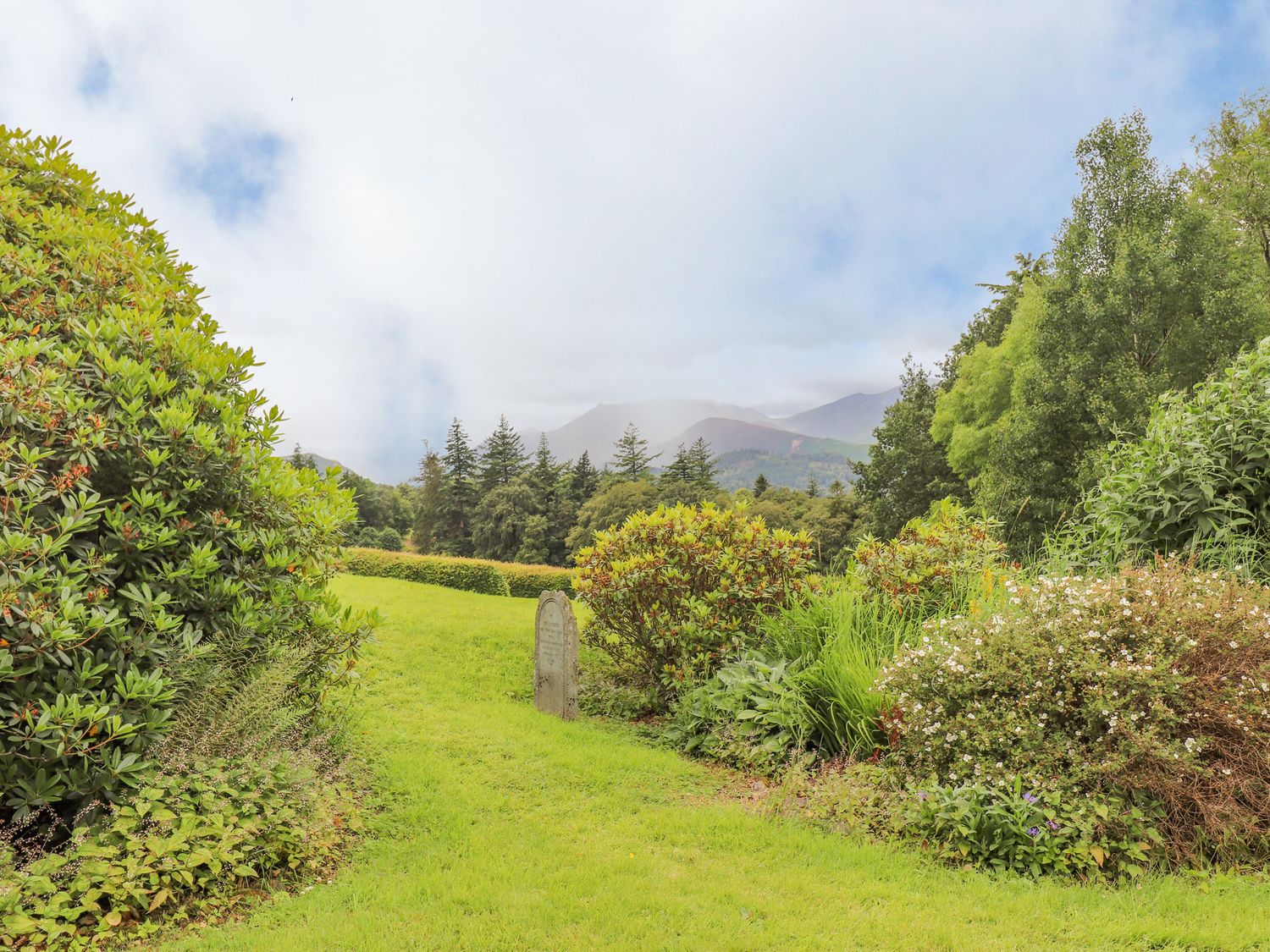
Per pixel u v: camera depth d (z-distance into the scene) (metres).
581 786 5.27
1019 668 4.58
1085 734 4.30
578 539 61.25
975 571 7.15
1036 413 19.02
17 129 5.65
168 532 3.99
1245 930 3.07
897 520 34.38
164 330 4.57
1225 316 17.02
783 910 3.39
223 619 4.31
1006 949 3.01
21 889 3.02
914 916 3.31
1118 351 18.50
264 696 4.18
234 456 4.51
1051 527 17.48
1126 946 3.03
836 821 4.59
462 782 5.19
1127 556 6.06
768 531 8.06
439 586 21.41
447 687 8.05
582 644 9.49
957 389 30.30
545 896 3.52
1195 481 5.73
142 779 3.54
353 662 5.36
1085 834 3.84
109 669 3.71
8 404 3.58
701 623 7.51
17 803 3.25
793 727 5.88
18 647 3.26
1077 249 19.95
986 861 3.98
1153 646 4.34
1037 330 20.69
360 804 4.65
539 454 74.69
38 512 3.71
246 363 5.07
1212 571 5.07
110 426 4.03
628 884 3.64
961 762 4.42
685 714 6.84
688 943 3.07
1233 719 3.96
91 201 5.88
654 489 61.81
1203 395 6.20
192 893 3.39
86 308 4.73
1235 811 3.84
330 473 5.68
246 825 3.59
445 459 78.25
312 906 3.40
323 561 5.21
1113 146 19.84
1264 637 4.23
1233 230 21.31
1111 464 6.96
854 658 6.00
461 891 3.52
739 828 4.46
